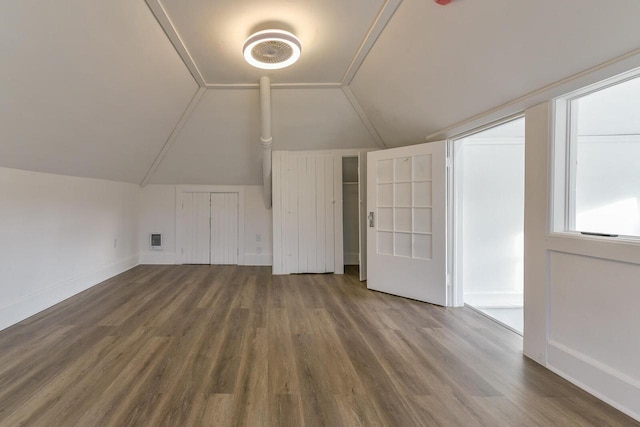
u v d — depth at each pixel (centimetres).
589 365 173
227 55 289
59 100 234
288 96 374
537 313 207
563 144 197
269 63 270
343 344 234
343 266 480
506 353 221
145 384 180
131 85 278
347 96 377
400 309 312
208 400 167
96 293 357
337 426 149
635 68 153
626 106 221
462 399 169
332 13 231
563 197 198
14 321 267
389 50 268
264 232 522
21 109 217
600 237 169
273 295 356
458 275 324
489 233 365
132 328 259
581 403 166
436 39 224
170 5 218
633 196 239
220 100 376
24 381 182
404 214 350
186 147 443
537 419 154
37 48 188
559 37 164
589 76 167
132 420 152
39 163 285
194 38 260
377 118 387
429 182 330
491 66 210
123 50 237
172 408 160
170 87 321
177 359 209
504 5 170
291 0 216
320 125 418
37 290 295
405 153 347
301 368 199
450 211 322
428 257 333
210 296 350
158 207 516
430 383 184
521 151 361
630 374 156
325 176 462
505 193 364
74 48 206
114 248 440
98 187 399
